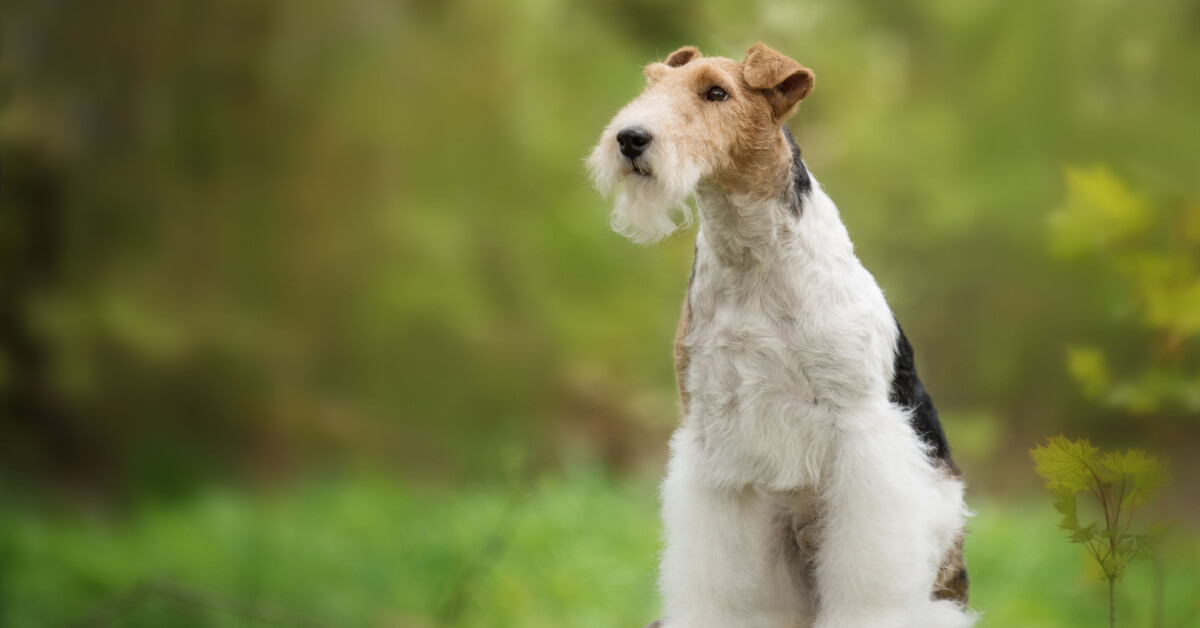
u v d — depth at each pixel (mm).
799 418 4004
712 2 13555
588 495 10391
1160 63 12953
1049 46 13281
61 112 10812
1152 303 4258
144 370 11359
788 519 4445
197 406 11680
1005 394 14367
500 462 11555
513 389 13203
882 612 3920
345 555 8570
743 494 4227
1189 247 4348
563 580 8047
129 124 11125
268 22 11320
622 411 13484
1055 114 13305
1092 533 3365
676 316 13688
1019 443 14070
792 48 13750
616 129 3965
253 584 7938
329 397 12383
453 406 12883
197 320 11289
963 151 13727
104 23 10781
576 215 13383
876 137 13930
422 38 12367
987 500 11461
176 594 5773
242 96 11516
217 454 11516
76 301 10844
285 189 11852
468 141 12680
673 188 3826
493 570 8023
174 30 11000
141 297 11086
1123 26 12906
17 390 11203
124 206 11195
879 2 14312
